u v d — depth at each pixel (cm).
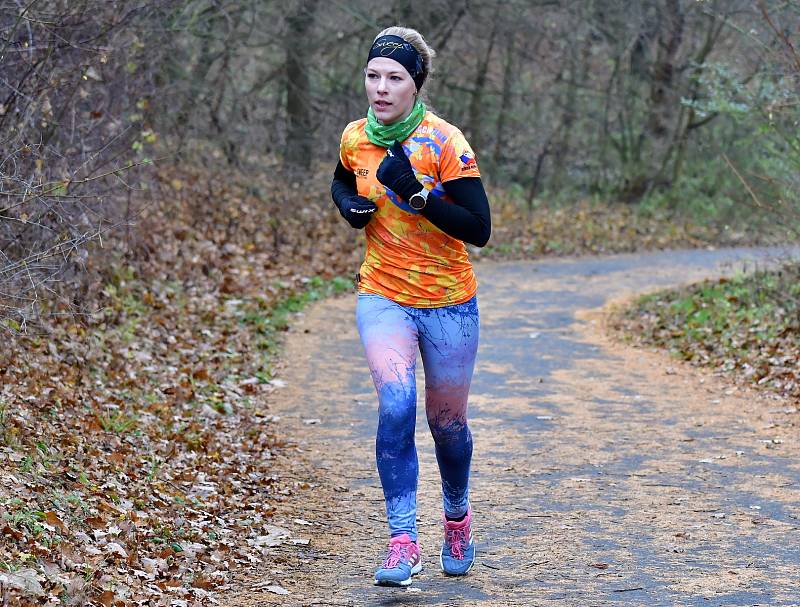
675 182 3556
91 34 1073
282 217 2256
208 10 2062
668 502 725
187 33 1856
